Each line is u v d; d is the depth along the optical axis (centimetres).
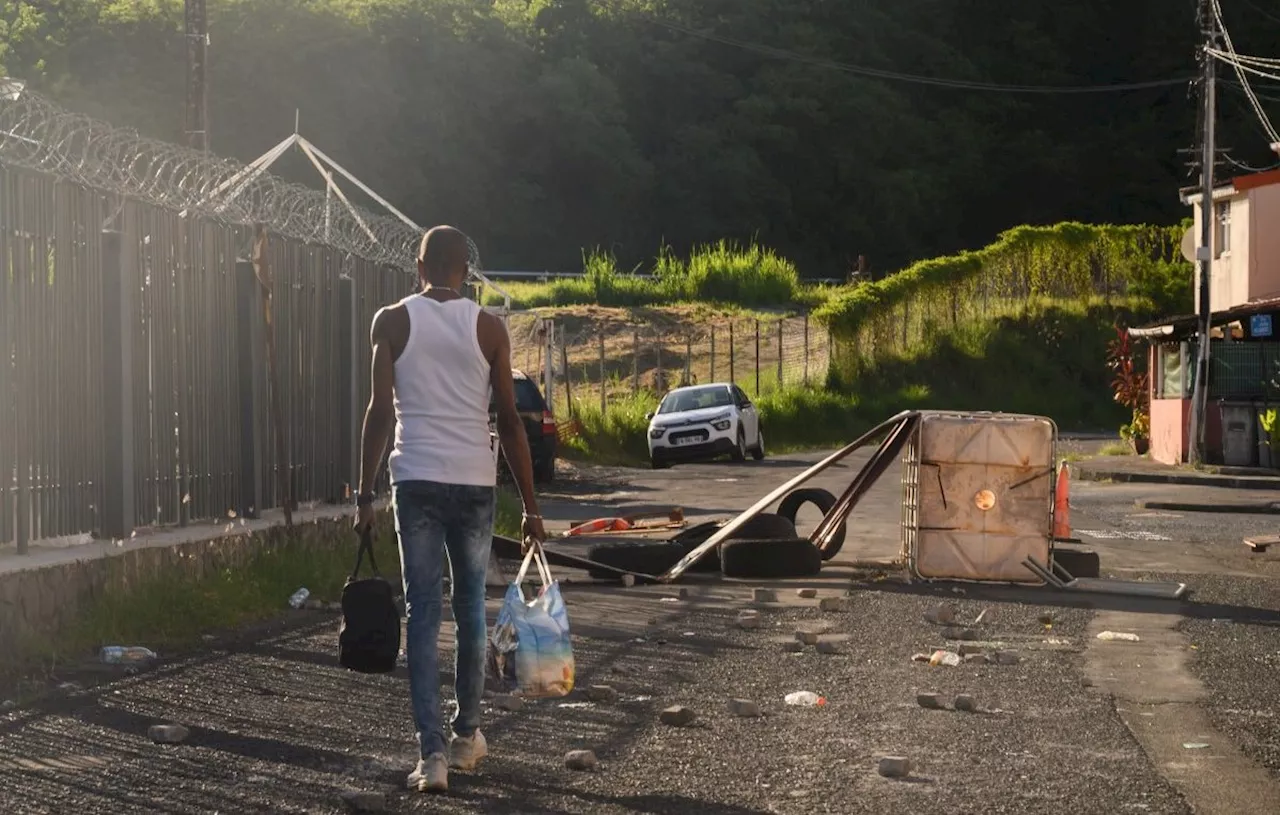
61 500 984
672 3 11331
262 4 9350
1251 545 1711
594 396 4712
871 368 5162
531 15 11044
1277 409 3130
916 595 1264
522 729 729
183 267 1141
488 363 633
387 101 9481
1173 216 10538
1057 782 637
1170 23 10881
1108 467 3234
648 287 6334
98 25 9094
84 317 1000
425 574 618
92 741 692
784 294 6381
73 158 997
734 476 3094
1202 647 1014
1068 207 10788
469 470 621
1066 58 11388
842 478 3000
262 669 876
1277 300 3366
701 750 688
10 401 928
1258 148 9788
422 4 9950
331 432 1430
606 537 1731
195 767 646
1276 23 10419
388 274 1590
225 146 9119
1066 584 1313
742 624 1072
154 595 1007
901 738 718
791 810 588
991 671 907
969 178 10762
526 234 10181
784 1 11319
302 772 639
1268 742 724
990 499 1339
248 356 1238
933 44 11244
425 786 604
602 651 961
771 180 10588
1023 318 5584
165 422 1117
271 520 1268
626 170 10406
